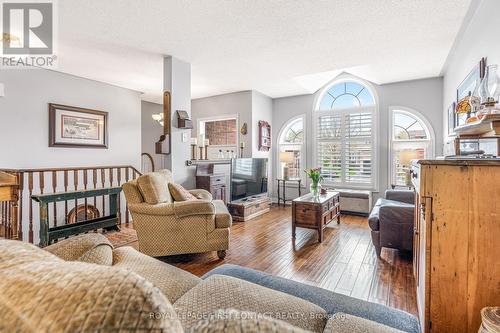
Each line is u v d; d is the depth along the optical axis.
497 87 1.52
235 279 1.01
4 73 3.91
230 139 6.60
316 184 3.91
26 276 0.39
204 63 4.07
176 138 3.85
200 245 2.82
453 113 3.66
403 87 5.10
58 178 4.49
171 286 1.14
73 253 1.10
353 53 3.70
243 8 2.52
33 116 4.20
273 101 6.52
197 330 0.43
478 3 2.45
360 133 5.49
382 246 2.87
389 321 1.01
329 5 2.48
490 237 0.96
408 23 2.83
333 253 3.06
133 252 1.46
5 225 3.18
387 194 3.89
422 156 4.79
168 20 2.72
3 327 0.34
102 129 5.12
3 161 3.91
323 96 6.00
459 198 0.99
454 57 3.69
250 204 4.72
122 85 5.33
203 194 3.59
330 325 0.76
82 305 0.33
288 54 3.72
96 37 3.10
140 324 0.33
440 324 1.03
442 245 1.02
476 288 0.98
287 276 2.49
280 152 6.26
